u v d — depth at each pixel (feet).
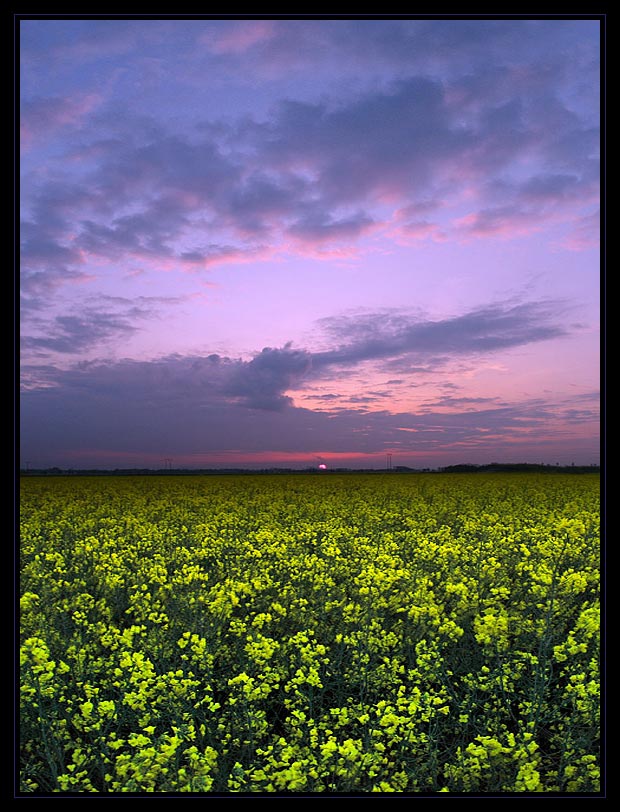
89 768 12.65
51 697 13.82
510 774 11.84
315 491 70.74
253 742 13.34
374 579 19.86
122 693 14.78
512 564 24.94
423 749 12.85
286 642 18.26
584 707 12.59
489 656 16.44
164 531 34.88
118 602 22.67
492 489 71.92
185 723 13.60
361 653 16.51
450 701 15.21
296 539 31.73
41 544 30.94
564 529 29.40
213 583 24.03
